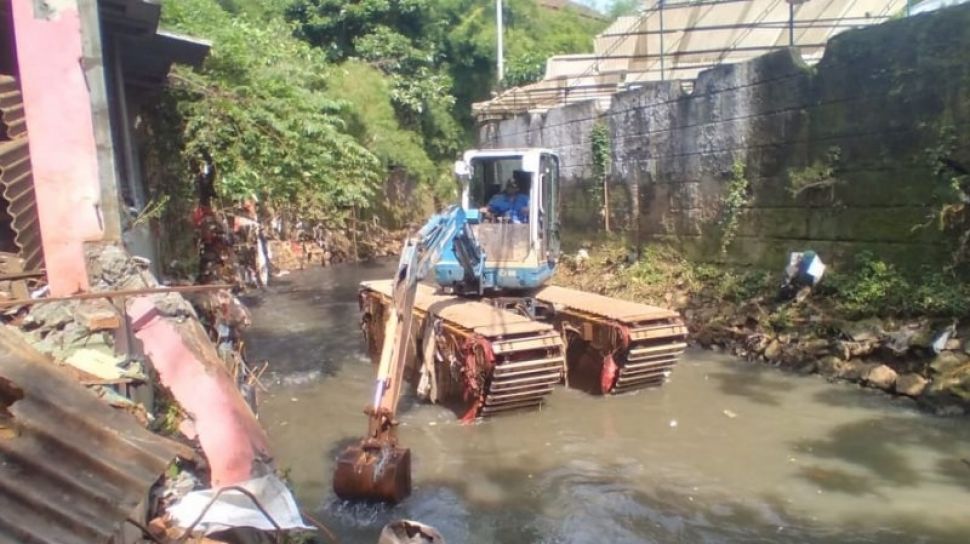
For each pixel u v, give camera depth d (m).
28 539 2.69
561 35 37.38
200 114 13.23
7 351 3.69
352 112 25.48
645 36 22.14
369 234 28.20
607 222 18.67
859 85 11.69
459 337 9.79
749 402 10.19
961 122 10.22
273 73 15.06
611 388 10.55
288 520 4.23
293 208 24.11
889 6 16.02
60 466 3.08
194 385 4.44
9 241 6.49
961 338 9.76
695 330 13.40
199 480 4.40
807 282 12.21
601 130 18.72
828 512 7.11
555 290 12.48
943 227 10.32
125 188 9.41
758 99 13.73
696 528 6.94
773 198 13.51
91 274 4.72
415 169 28.36
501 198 11.71
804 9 17.77
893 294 10.86
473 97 33.34
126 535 3.51
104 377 4.14
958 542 6.48
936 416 9.27
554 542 6.77
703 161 15.28
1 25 7.16
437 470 8.34
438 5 31.56
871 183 11.59
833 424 9.27
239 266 19.98
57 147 4.77
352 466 7.40
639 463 8.42
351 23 29.88
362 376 12.10
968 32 10.14
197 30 14.39
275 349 13.92
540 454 8.74
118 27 8.83
